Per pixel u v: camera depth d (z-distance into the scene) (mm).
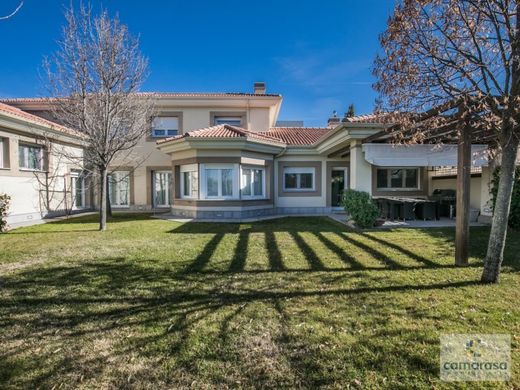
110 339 4449
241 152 19625
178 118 25719
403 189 20031
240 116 26328
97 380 3555
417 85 6379
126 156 23109
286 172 23406
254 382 3500
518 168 13031
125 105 15359
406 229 14266
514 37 5520
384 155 14727
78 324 4914
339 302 5680
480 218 16062
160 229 14891
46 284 6762
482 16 5734
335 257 9008
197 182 20000
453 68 6156
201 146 18969
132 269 7887
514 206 13031
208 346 4238
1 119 16141
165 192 26188
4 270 7797
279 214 22734
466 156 7922
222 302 5762
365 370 3676
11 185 17188
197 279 7102
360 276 7203
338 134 16562
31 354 4074
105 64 14352
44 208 19797
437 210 17859
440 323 4781
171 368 3768
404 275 7227
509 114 5930
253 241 11586
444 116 7973
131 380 3555
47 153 19953
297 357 3965
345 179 23750
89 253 9648
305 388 3391
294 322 4910
